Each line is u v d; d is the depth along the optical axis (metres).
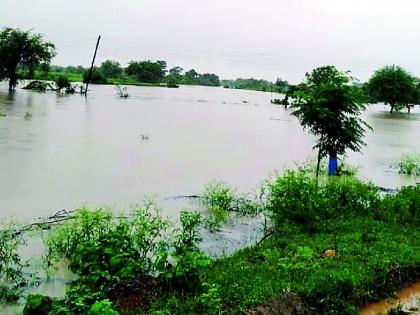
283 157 20.84
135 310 6.00
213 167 17.25
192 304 6.07
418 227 9.91
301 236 9.11
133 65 108.25
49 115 29.56
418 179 17.16
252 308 6.00
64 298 6.38
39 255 8.04
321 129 12.92
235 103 64.88
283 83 122.06
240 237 9.56
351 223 9.82
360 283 6.99
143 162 17.05
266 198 12.32
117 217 10.10
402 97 61.38
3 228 9.16
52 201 11.31
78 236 8.09
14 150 17.25
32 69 54.06
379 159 21.41
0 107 32.09
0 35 49.25
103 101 45.88
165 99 59.56
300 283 6.75
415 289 7.39
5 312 6.29
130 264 6.78
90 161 16.38
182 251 7.53
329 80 13.23
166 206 11.55
